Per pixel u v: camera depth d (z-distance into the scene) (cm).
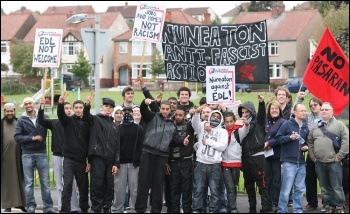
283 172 1329
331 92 1476
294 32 7719
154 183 1334
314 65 1475
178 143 1335
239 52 1586
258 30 1577
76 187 1399
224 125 1355
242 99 4250
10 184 1404
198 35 1591
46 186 1383
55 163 1388
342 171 1384
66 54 7925
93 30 1523
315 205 1411
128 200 1427
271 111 1372
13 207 1409
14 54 7300
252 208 1345
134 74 8038
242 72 1590
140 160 1346
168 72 1589
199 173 1331
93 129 1341
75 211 1394
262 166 1334
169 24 1587
